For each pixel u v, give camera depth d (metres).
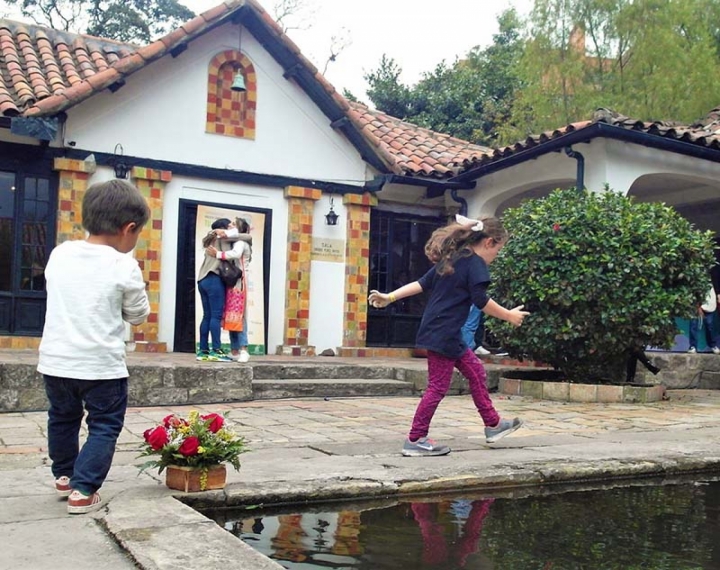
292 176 11.07
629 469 4.58
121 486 3.72
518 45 22.86
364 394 8.63
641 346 8.53
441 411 7.38
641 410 7.70
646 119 17.72
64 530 3.03
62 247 3.43
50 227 9.63
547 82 18.94
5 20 11.29
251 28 10.72
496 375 9.30
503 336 8.77
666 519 3.64
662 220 8.48
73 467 3.48
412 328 12.20
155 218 10.05
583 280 8.04
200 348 8.62
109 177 9.89
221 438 3.69
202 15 10.07
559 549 3.12
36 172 9.55
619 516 3.68
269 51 10.89
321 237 11.30
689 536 3.34
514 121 20.73
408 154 12.34
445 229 5.05
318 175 11.27
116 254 3.36
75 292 3.28
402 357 11.66
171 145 10.24
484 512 3.70
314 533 3.31
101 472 3.29
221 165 10.58
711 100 17.47
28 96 9.03
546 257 8.28
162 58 10.15
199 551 2.75
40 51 10.75
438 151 12.80
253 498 3.65
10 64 10.04
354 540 3.21
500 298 8.76
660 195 12.69
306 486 3.78
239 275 8.66
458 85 22.72
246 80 10.77
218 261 8.58
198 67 10.45
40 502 3.44
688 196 12.30
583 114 18.22
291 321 10.93
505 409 7.61
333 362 9.50
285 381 8.43
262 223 10.88
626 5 17.59
